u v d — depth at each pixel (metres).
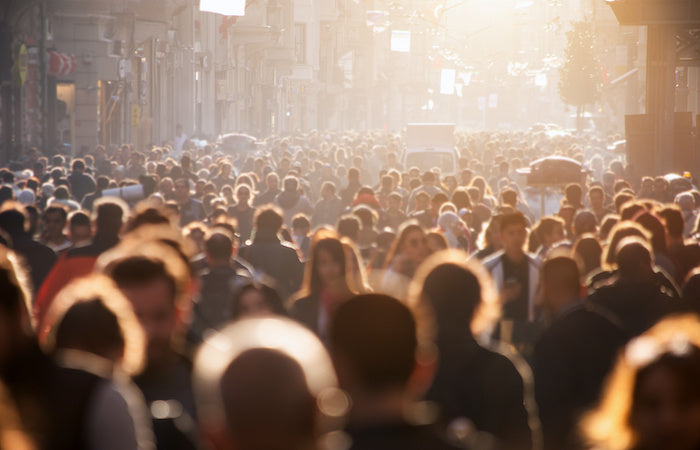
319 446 5.82
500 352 12.92
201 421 6.17
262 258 24.44
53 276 20.16
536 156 102.75
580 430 7.64
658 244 22.61
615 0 65.31
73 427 8.38
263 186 56.31
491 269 20.66
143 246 11.95
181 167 53.78
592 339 14.95
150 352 10.75
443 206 34.16
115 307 9.40
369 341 6.96
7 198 36.44
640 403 6.89
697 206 41.44
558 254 16.08
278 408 5.57
